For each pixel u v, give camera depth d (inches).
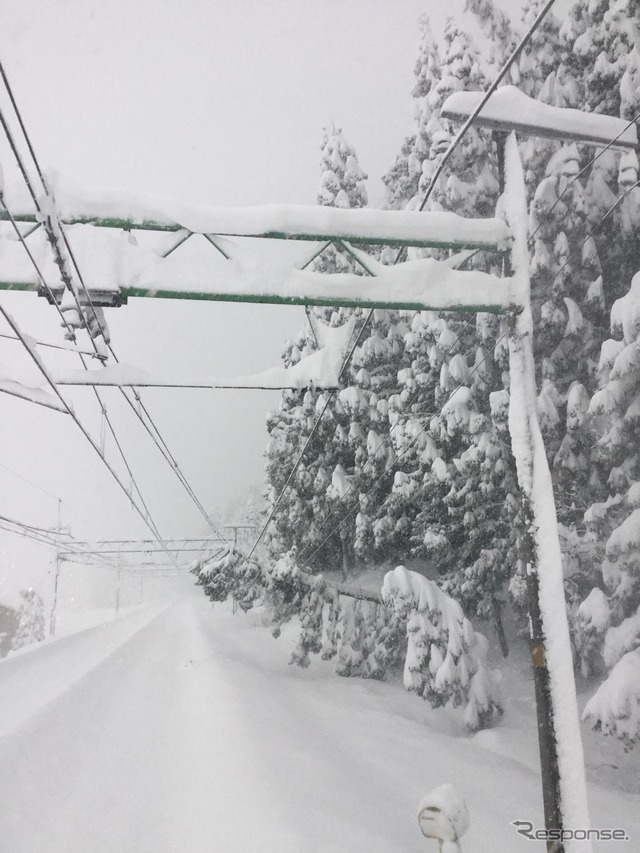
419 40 908.6
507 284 299.7
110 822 264.5
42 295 277.6
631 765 527.5
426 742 478.3
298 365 390.3
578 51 682.2
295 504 1034.7
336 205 925.2
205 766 332.8
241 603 1119.0
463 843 282.8
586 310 681.6
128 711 508.4
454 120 307.3
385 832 254.8
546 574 269.9
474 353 781.3
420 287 294.7
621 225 659.4
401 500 786.8
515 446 289.6
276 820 242.7
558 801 241.9
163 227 279.3
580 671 698.8
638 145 313.7
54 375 345.4
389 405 824.3
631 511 577.0
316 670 866.8
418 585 634.8
